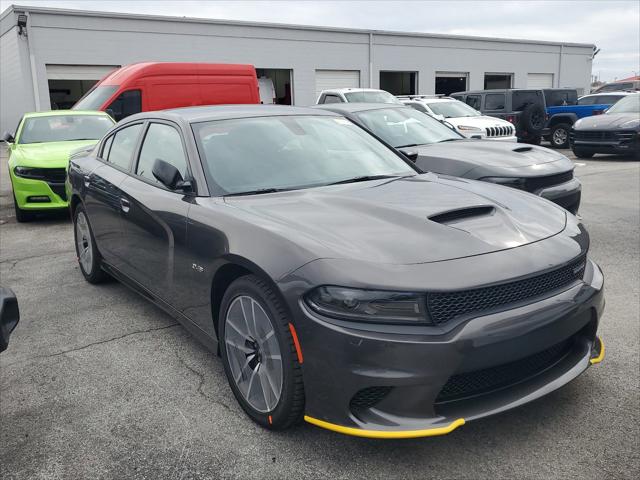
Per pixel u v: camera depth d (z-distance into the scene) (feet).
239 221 9.19
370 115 23.56
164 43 73.97
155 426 9.23
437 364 7.26
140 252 12.53
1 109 79.41
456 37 103.09
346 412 7.63
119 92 38.45
